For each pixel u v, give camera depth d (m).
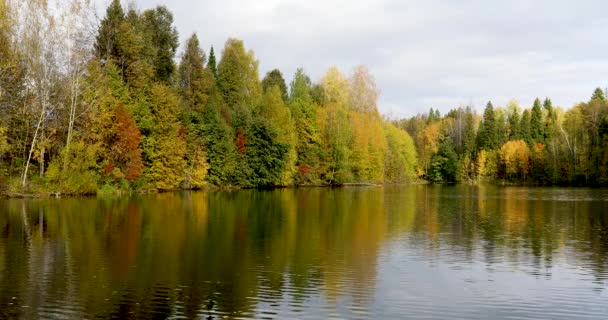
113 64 52.94
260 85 88.75
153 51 62.72
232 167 66.19
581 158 87.81
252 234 24.70
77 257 18.70
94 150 45.09
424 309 13.34
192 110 67.25
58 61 43.72
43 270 16.67
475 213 36.66
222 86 80.38
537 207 41.88
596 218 33.25
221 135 65.50
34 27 41.78
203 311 12.83
